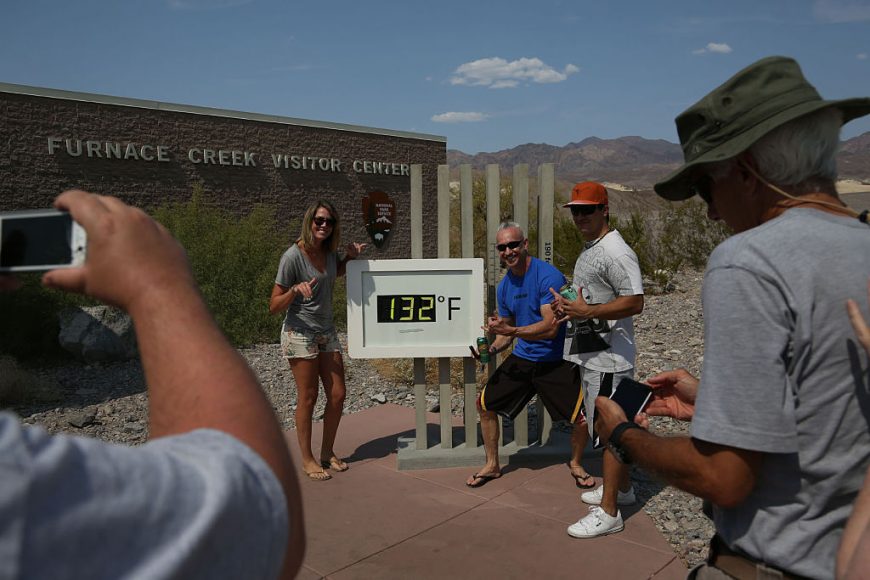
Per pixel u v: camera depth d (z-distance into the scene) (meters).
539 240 4.51
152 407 0.71
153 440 0.69
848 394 1.15
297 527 0.69
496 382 4.21
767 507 1.23
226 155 13.97
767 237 1.21
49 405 6.55
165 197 12.98
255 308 9.59
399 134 17.78
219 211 12.91
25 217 0.73
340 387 4.53
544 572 3.21
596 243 3.64
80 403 6.64
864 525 1.00
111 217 0.73
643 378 6.81
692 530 3.62
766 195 1.33
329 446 4.63
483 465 4.63
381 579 3.19
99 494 0.48
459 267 4.49
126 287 0.72
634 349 3.68
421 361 4.64
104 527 0.48
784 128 1.26
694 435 1.21
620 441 1.48
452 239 13.56
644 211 14.57
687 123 1.40
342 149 16.45
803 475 1.19
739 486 1.18
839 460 1.17
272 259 10.40
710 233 14.03
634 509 3.90
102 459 0.51
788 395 1.16
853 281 1.15
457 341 4.55
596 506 3.89
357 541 3.57
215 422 0.67
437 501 4.07
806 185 1.30
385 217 17.53
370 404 6.46
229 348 0.75
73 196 0.73
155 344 0.71
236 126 14.22
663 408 1.76
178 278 0.75
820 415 1.17
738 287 1.19
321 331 4.39
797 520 1.21
